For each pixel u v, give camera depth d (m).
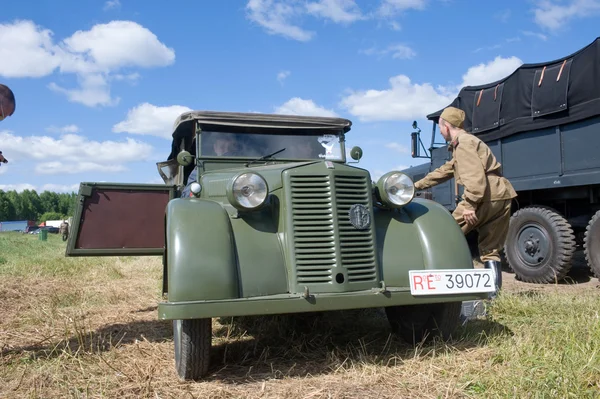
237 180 3.20
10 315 5.03
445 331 3.58
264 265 3.10
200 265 2.89
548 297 4.82
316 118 4.89
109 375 3.12
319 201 3.25
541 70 6.53
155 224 4.65
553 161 6.43
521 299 4.62
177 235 2.98
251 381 2.99
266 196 3.22
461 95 7.95
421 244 3.47
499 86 7.24
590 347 3.05
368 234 3.34
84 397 2.78
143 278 7.98
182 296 2.81
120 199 4.57
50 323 4.59
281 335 3.89
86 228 4.45
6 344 3.87
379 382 2.89
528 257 6.69
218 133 4.63
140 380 3.03
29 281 7.60
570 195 6.57
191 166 5.24
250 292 3.00
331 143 4.96
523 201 7.37
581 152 6.07
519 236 6.84
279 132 4.83
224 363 3.32
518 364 2.90
